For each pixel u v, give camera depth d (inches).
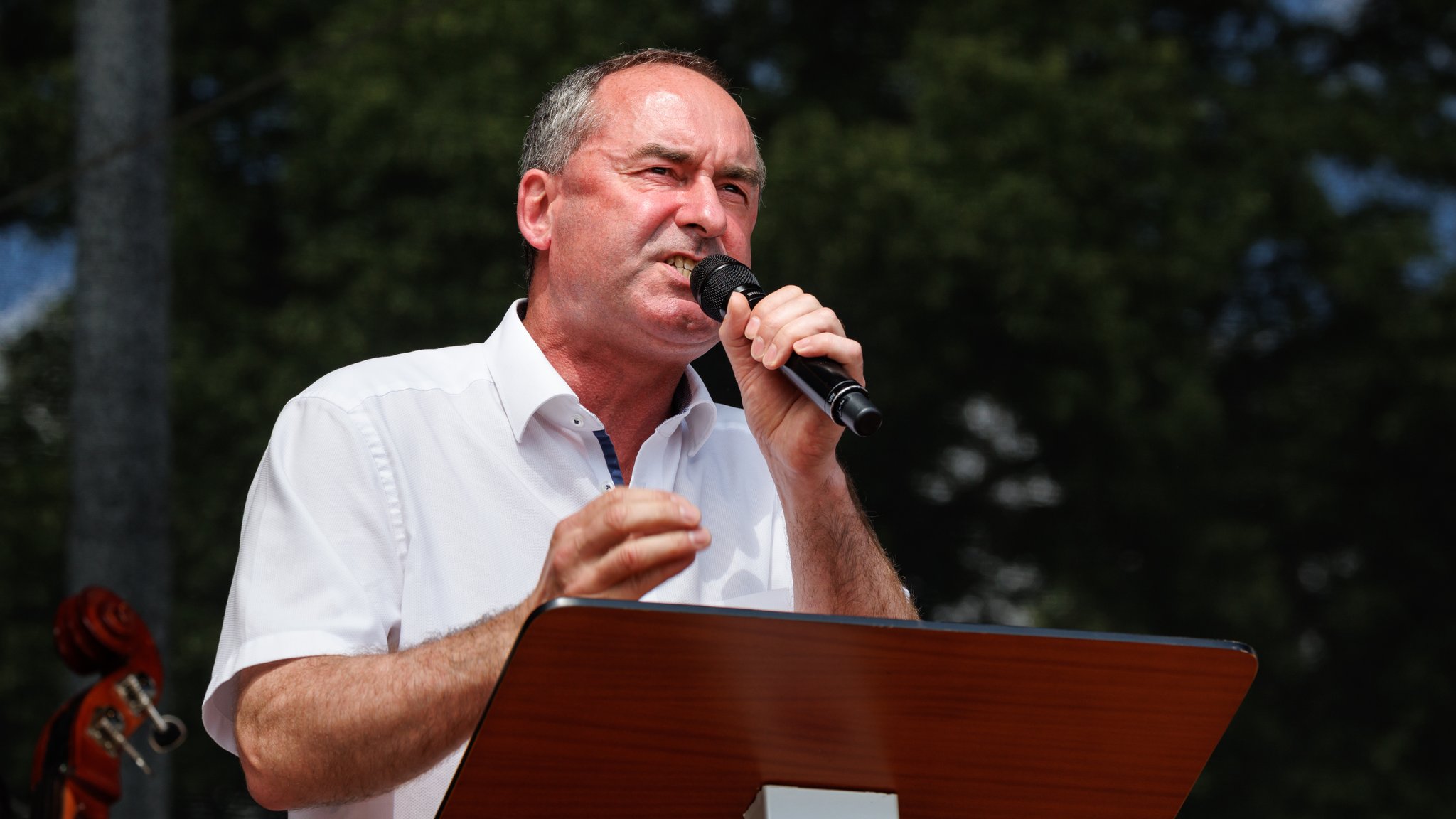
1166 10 974.4
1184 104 853.2
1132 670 112.3
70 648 162.7
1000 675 110.4
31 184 855.7
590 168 176.1
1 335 858.8
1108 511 874.1
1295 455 893.2
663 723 108.7
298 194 795.4
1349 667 892.0
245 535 157.8
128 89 436.5
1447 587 896.9
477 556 164.4
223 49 880.3
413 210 781.9
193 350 791.7
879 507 863.7
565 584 114.2
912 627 105.3
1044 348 827.4
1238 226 846.5
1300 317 926.4
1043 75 822.5
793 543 161.3
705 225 172.1
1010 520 876.6
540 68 806.5
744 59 887.1
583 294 174.4
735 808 117.6
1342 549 911.0
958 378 836.0
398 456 164.2
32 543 794.2
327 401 163.9
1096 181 832.3
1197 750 121.0
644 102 177.6
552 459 172.2
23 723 780.6
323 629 146.8
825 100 872.9
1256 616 852.6
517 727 106.4
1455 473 900.6
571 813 115.0
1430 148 916.6
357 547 156.9
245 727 141.4
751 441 189.6
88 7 439.5
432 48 802.2
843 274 780.6
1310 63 979.3
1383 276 889.5
